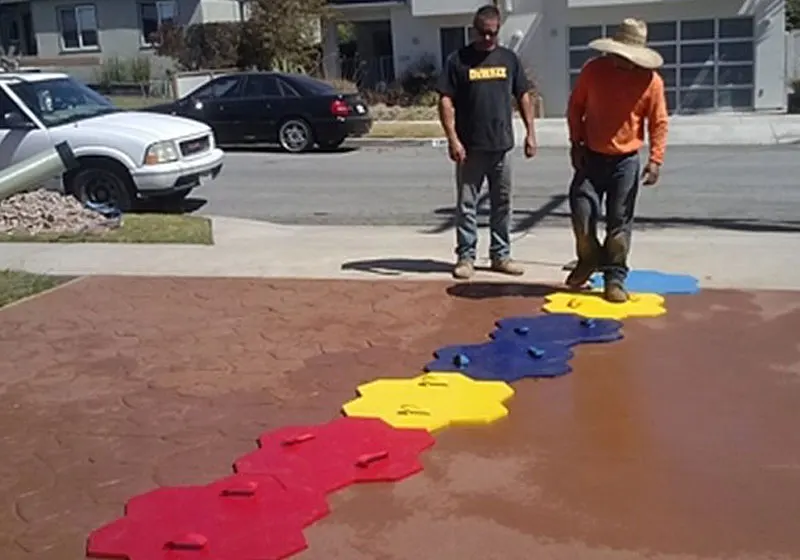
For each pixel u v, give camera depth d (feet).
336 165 59.98
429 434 17.11
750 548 13.15
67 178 40.78
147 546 13.65
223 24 108.47
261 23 104.94
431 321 23.71
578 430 17.12
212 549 13.48
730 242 31.99
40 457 16.92
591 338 21.81
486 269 28.55
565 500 14.62
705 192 45.01
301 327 23.68
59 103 42.75
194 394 19.54
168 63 119.65
